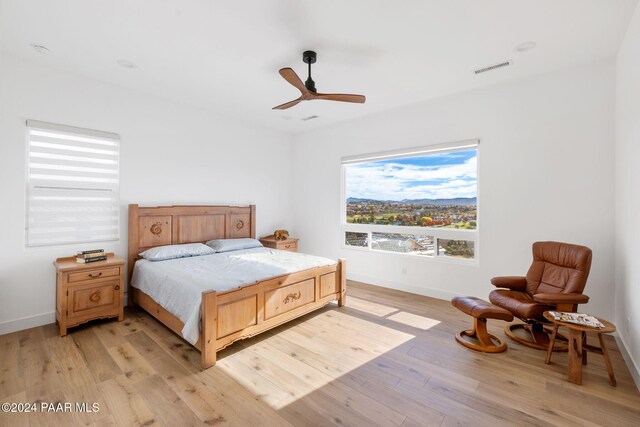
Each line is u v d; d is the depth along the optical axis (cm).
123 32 244
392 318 328
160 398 191
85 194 331
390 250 452
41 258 302
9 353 244
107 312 304
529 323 278
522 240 336
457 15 221
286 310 293
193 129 426
